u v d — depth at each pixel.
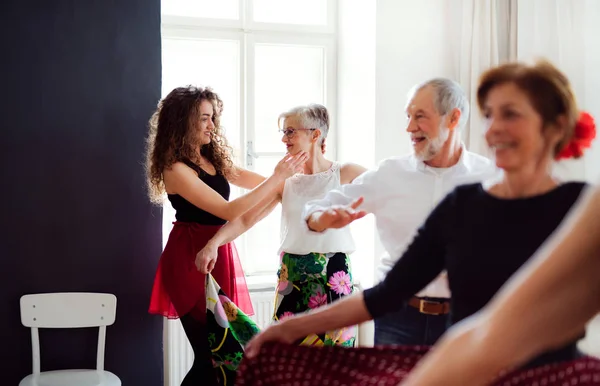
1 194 2.93
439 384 0.42
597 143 3.23
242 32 3.58
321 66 3.76
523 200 1.10
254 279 3.55
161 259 2.70
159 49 3.07
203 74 3.56
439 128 1.87
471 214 1.14
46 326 2.92
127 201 3.06
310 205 1.97
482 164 1.95
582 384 0.86
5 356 2.97
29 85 2.94
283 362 1.20
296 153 2.65
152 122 2.87
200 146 2.73
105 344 3.07
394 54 3.30
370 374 1.16
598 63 3.29
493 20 3.32
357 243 3.55
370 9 3.32
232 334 2.35
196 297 2.56
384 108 3.30
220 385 2.35
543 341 0.40
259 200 2.52
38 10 2.93
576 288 0.39
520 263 1.07
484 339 0.42
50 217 2.99
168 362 3.14
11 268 2.96
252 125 3.63
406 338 1.84
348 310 1.21
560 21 3.29
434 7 3.34
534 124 1.05
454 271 1.14
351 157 3.58
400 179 1.96
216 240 2.54
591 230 0.38
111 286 3.07
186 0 3.51
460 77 3.34
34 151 2.96
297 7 3.69
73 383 2.72
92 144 3.02
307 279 2.57
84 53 2.99
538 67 1.06
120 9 3.02
